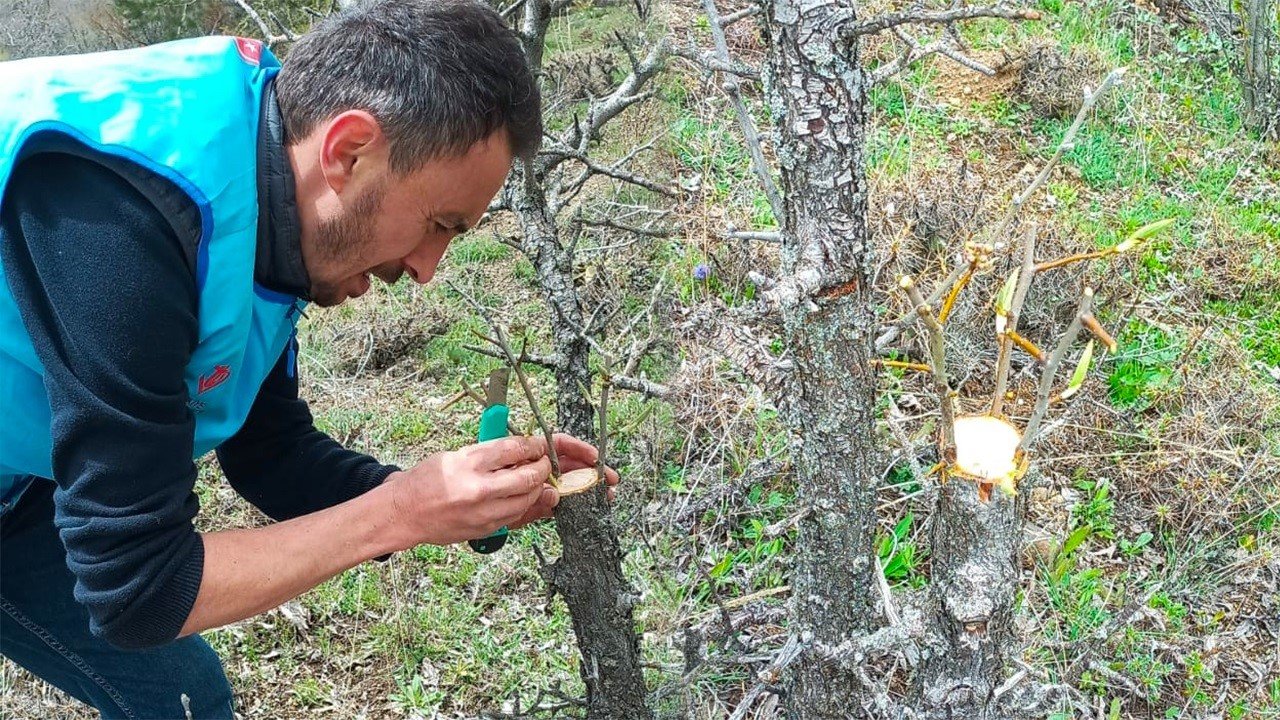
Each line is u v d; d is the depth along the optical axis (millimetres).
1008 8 1101
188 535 1261
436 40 1215
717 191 3846
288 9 3578
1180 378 3342
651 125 3896
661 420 2797
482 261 3963
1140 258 3963
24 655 1678
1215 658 2459
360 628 2576
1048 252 3498
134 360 1134
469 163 1273
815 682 1611
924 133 4555
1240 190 4559
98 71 1192
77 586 1212
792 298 1354
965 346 3244
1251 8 4859
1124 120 4820
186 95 1200
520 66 1293
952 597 1286
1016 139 4637
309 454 1730
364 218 1283
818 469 1448
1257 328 3713
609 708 1831
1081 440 3076
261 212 1253
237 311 1260
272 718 2367
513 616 2586
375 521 1350
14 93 1154
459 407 3303
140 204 1137
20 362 1256
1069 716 2062
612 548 1681
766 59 1304
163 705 1692
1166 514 2838
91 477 1154
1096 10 5520
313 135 1239
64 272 1115
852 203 1305
